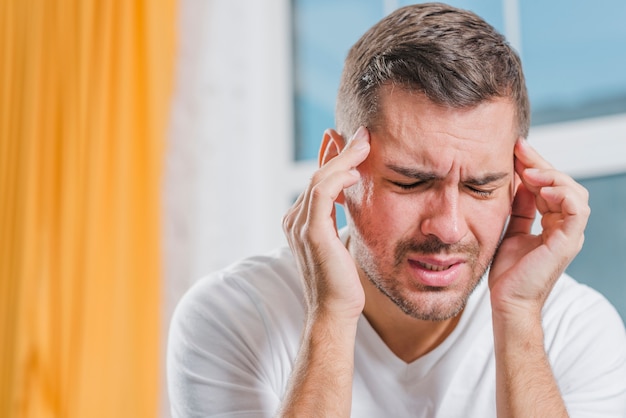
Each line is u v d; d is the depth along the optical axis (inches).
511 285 38.9
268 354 40.3
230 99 80.3
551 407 37.4
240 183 79.6
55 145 76.7
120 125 74.9
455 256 35.3
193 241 75.2
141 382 72.1
